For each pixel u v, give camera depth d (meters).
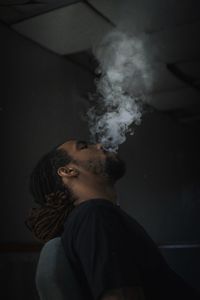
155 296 0.81
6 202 2.47
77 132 3.26
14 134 2.63
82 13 2.66
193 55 3.38
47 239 0.97
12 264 2.41
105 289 0.71
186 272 4.55
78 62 3.43
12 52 2.76
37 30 2.85
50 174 1.05
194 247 4.77
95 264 0.74
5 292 2.33
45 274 0.83
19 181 2.60
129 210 3.92
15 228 2.51
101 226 0.78
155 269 0.83
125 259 0.75
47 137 2.93
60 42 3.04
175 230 4.82
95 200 0.86
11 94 2.67
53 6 2.58
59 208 0.98
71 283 0.80
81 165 1.02
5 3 2.54
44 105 2.96
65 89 3.24
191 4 2.58
